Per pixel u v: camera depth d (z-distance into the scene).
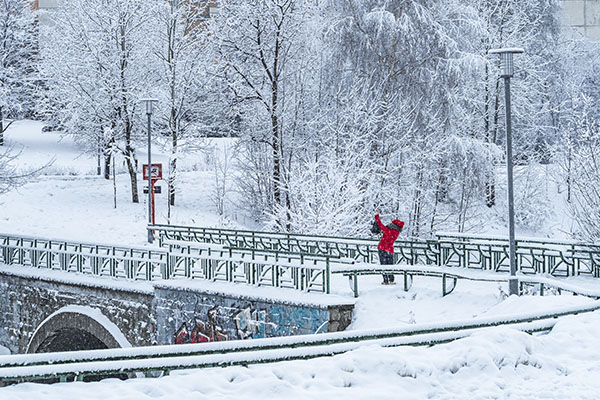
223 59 54.00
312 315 23.55
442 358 13.96
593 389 13.17
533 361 14.58
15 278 35.84
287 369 12.91
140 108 57.50
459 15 51.47
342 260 29.47
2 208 54.16
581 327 16.48
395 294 25.05
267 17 52.50
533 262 27.58
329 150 45.84
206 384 12.06
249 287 26.53
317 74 52.16
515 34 64.31
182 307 27.67
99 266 33.25
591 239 35.09
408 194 49.66
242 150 54.62
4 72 58.50
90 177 67.06
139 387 11.65
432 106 49.06
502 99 63.88
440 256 29.92
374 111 47.50
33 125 98.00
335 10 50.50
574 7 106.00
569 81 75.06
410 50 48.12
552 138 71.81
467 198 51.03
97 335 31.38
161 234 40.69
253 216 54.53
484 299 23.78
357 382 12.88
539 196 60.84
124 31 57.62
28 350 34.84
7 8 59.31
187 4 60.03
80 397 11.08
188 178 67.00
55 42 60.88
